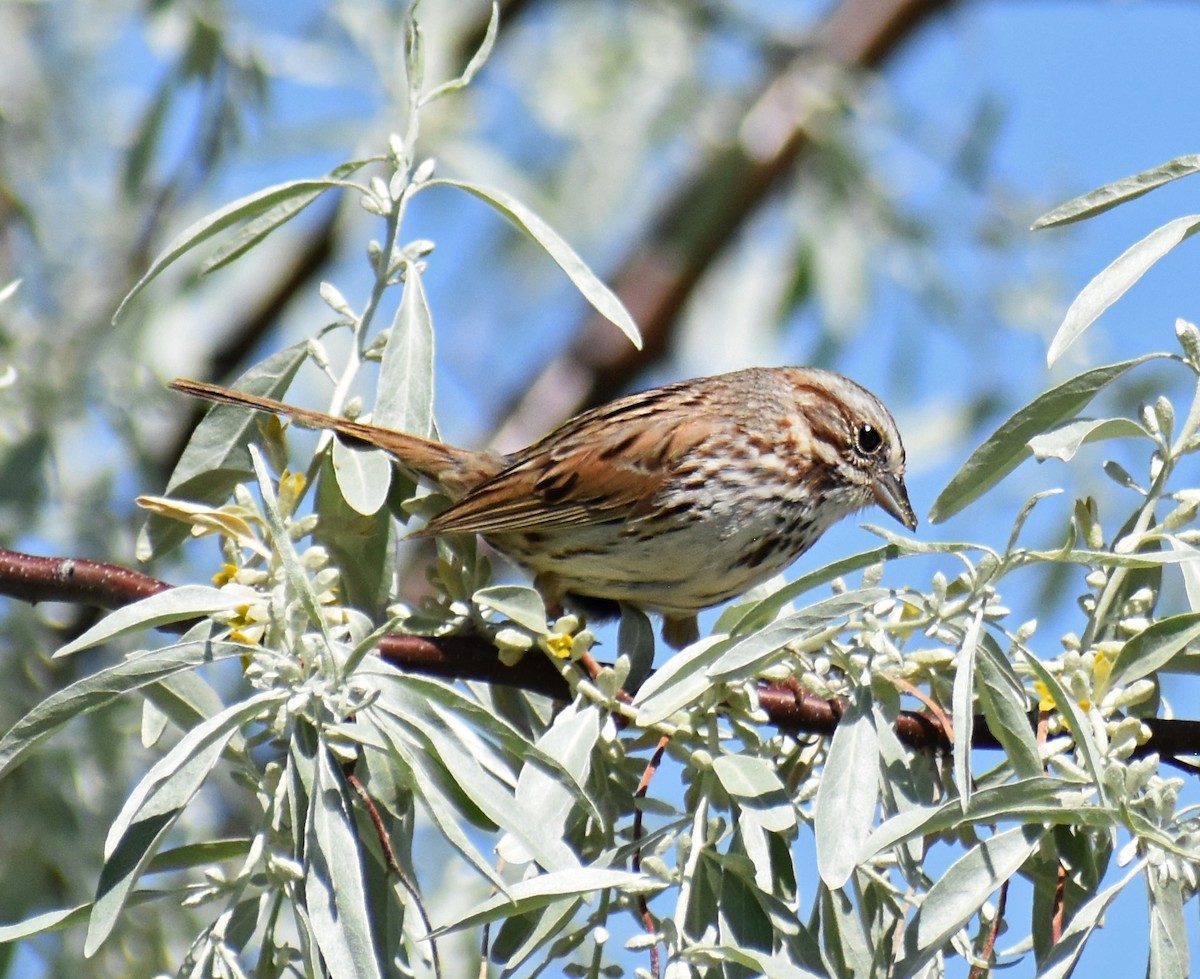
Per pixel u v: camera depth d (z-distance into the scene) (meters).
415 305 8.78
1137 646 7.79
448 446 10.17
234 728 7.16
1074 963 7.03
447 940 11.53
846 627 7.90
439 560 8.80
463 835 7.02
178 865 7.74
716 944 7.39
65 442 12.72
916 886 7.54
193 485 8.98
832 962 7.34
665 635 11.07
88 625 11.99
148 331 13.89
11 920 10.91
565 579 10.78
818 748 8.38
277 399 9.03
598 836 8.33
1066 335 7.52
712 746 7.98
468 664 8.66
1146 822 7.05
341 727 7.35
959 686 7.05
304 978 7.26
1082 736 7.17
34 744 7.16
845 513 11.66
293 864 7.18
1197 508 8.08
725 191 17.33
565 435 10.72
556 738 7.88
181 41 13.93
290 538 7.98
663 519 10.60
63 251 14.17
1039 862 7.74
